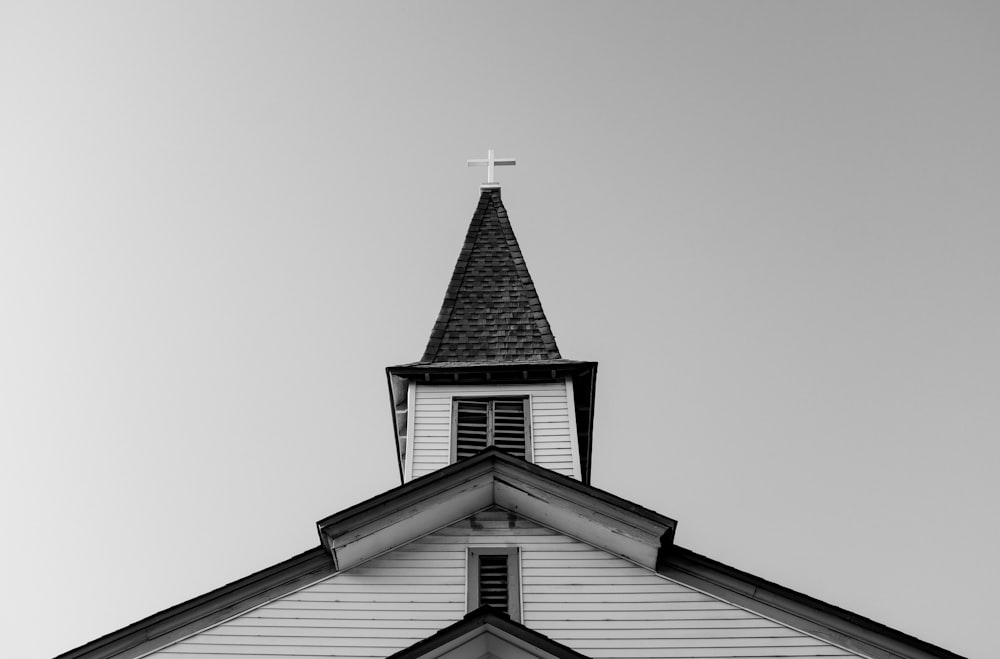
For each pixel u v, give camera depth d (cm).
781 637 1550
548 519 1698
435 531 1697
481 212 2495
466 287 2308
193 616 1587
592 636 1564
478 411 2006
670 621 1575
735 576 1614
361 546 1638
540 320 2230
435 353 2159
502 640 1470
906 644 1528
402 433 2089
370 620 1588
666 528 1619
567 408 1997
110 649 1561
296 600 1609
